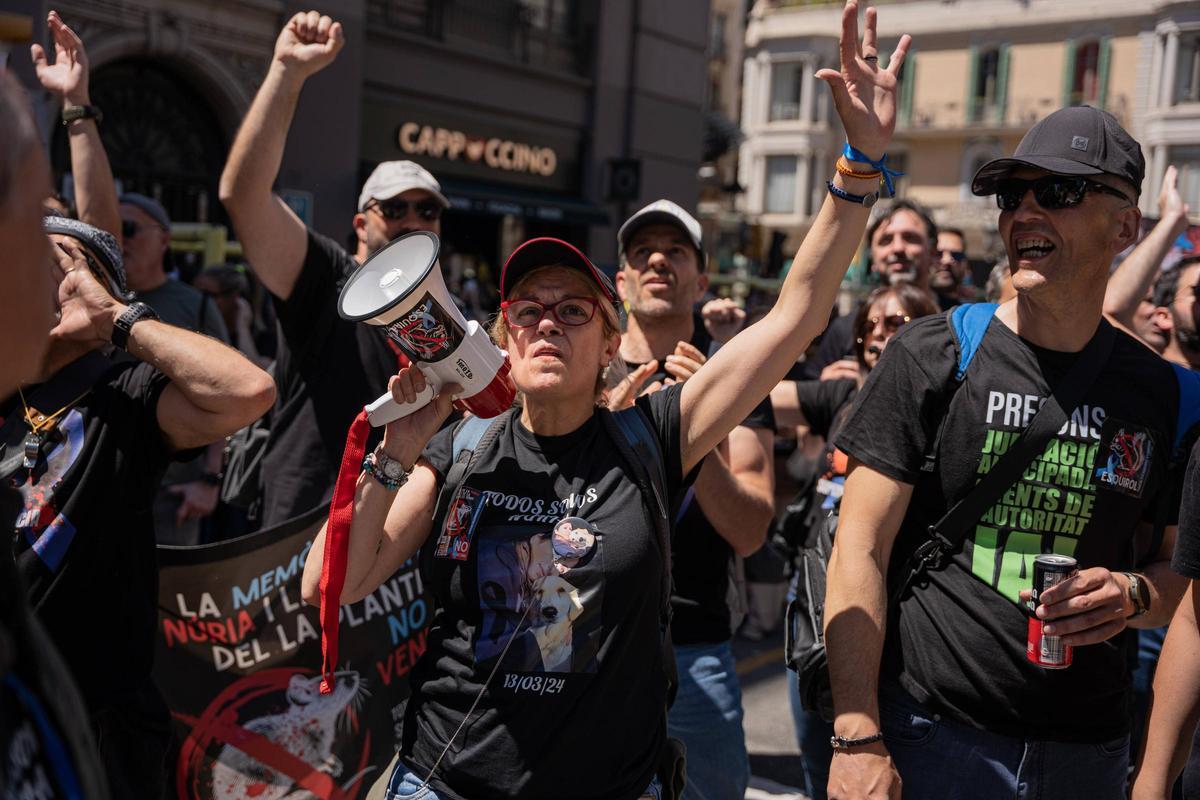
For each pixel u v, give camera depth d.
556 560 2.00
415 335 1.92
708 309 4.18
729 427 2.15
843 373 4.24
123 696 2.16
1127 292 3.82
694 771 2.96
